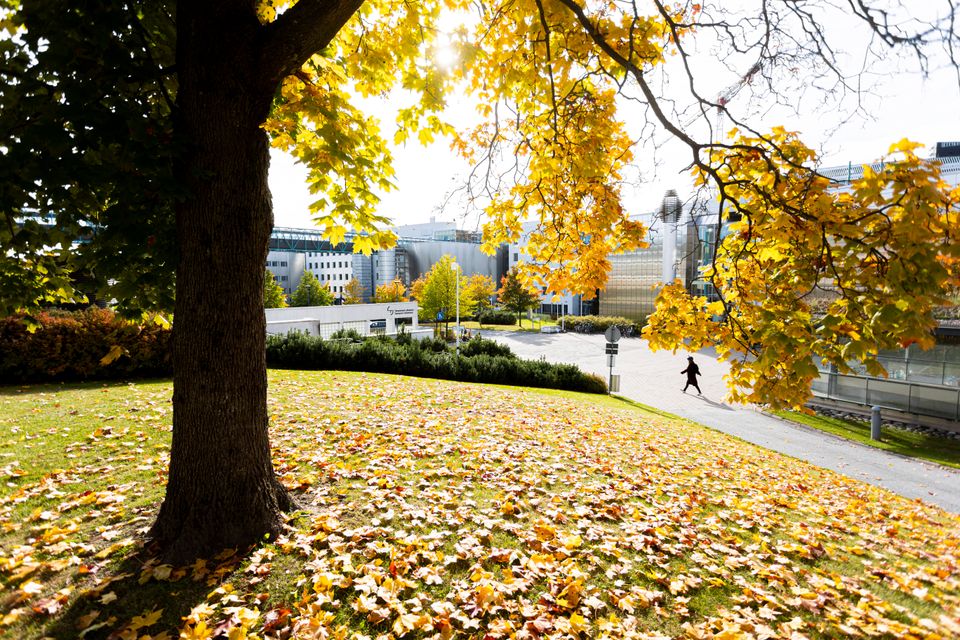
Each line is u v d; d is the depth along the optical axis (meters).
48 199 3.59
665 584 3.70
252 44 3.45
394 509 4.44
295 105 4.40
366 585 3.24
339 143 4.55
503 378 17.03
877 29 3.23
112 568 3.40
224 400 3.64
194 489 3.64
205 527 3.62
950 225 2.40
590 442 8.14
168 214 3.96
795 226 3.04
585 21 3.61
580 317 52.28
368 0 5.00
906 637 3.14
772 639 3.06
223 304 3.57
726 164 3.73
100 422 7.01
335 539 3.83
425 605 3.18
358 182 4.93
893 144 2.56
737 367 3.47
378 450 6.21
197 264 3.53
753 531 5.02
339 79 5.47
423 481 5.24
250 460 3.79
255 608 3.07
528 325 60.56
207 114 3.43
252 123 3.58
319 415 8.02
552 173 4.95
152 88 4.16
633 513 4.99
